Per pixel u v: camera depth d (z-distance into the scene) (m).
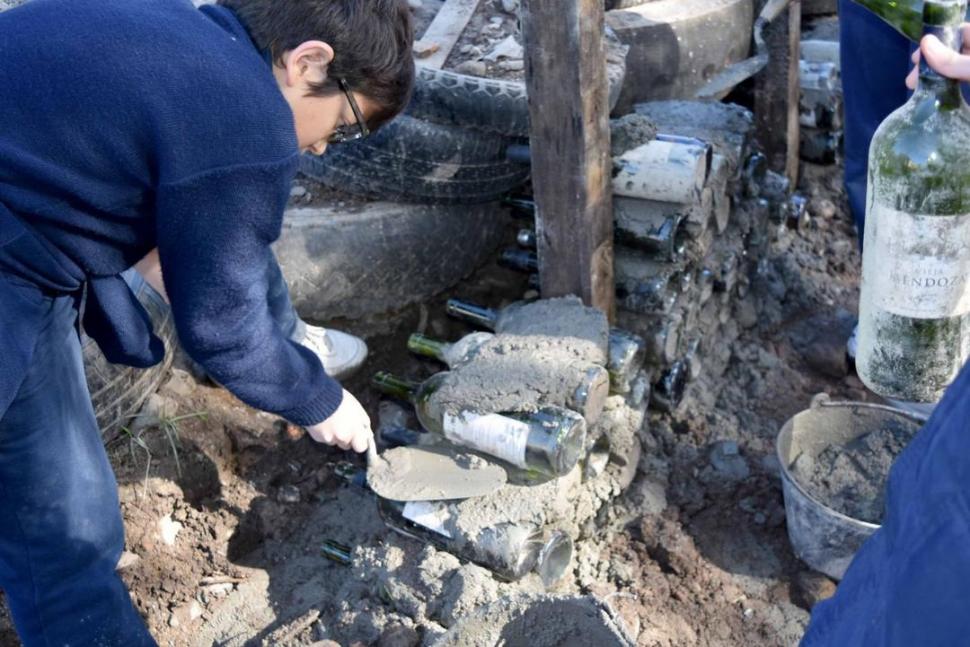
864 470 2.77
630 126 2.93
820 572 2.70
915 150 1.78
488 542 2.42
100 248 1.75
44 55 1.57
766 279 3.71
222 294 1.71
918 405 3.13
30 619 2.11
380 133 2.94
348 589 2.56
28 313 1.74
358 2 1.70
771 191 3.75
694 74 3.62
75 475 2.03
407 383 3.00
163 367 2.91
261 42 1.70
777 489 2.97
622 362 2.73
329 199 3.16
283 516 2.84
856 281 3.82
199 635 2.59
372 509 2.82
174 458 2.79
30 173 1.58
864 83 3.09
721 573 2.76
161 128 1.56
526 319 2.79
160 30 1.58
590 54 2.53
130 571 2.62
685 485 3.02
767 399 3.33
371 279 3.10
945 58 1.64
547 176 2.70
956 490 1.40
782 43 3.67
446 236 3.16
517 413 2.49
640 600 2.70
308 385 2.02
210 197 1.60
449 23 3.14
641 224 2.92
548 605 2.10
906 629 1.42
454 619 2.34
